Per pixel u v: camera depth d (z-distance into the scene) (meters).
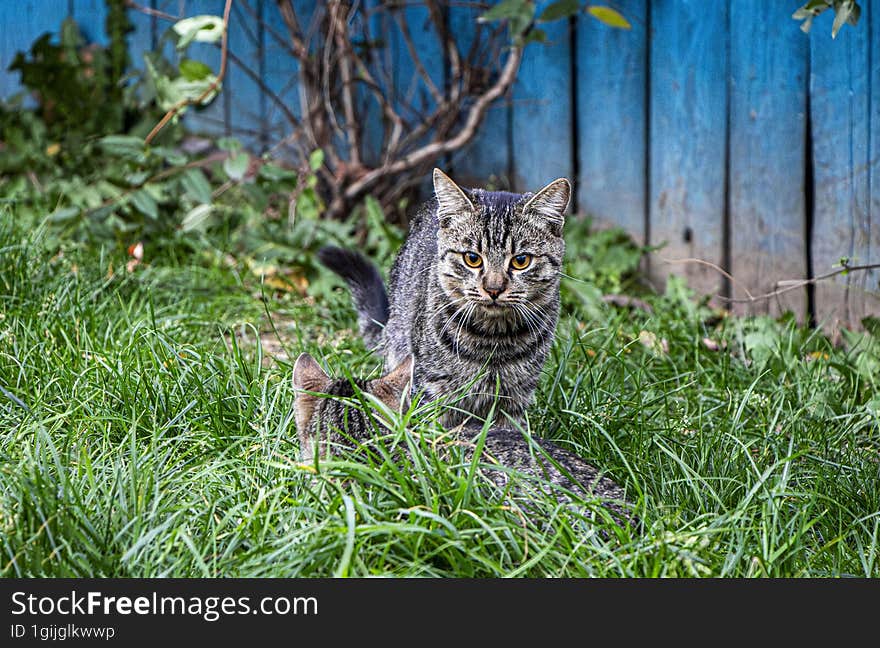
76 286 4.98
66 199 6.42
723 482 3.65
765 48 5.69
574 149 6.62
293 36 6.76
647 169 6.34
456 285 4.14
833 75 5.43
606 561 2.94
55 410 3.84
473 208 4.11
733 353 5.21
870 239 5.39
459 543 2.86
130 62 7.20
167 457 3.61
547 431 4.09
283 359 4.87
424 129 6.82
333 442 3.36
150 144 6.51
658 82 6.20
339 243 6.31
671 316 5.58
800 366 4.72
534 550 3.01
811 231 5.65
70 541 2.92
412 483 3.12
